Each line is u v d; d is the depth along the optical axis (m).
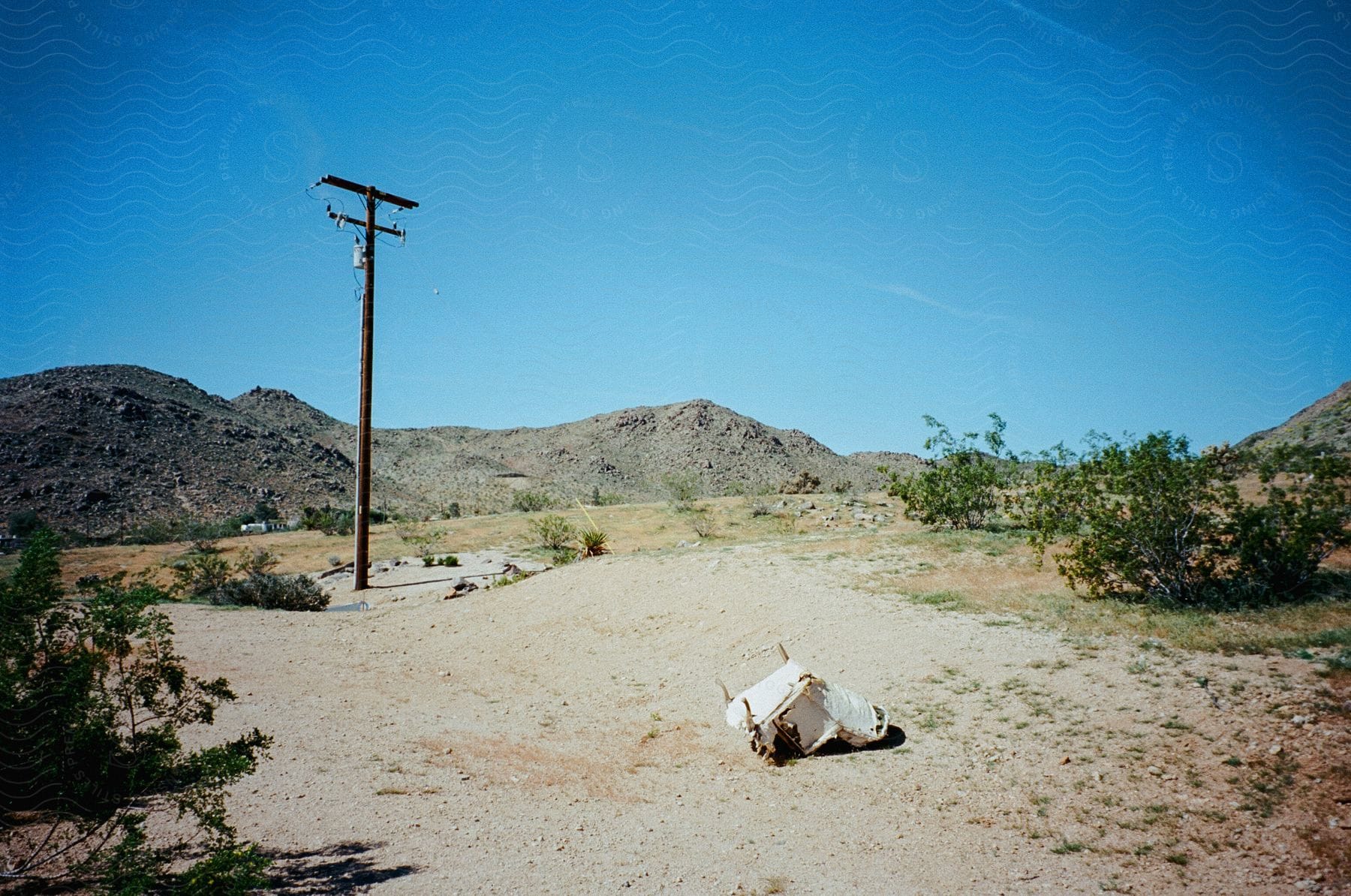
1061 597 13.91
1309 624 10.64
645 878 6.66
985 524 21.94
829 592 16.12
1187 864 6.38
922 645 12.73
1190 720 8.62
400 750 10.17
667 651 14.86
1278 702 8.49
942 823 7.65
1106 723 9.05
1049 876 6.47
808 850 7.28
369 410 26.47
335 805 8.12
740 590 17.23
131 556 48.62
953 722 9.99
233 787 8.39
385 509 115.88
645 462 182.88
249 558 38.31
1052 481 15.18
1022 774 8.36
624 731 11.22
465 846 7.24
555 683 13.95
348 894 6.04
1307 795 6.89
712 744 10.49
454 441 199.50
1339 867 5.96
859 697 10.30
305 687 13.40
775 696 10.51
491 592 21.67
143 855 5.74
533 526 45.12
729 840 7.56
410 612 20.78
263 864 5.65
